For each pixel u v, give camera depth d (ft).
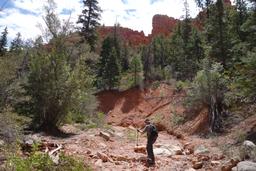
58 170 24.93
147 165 38.81
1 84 47.19
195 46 138.21
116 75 157.79
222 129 59.52
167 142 60.03
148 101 140.05
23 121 43.75
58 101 57.93
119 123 120.57
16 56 53.93
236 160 34.83
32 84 57.57
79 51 68.28
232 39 86.12
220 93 65.77
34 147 26.27
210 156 41.73
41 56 59.00
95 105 68.49
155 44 192.65
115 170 34.73
